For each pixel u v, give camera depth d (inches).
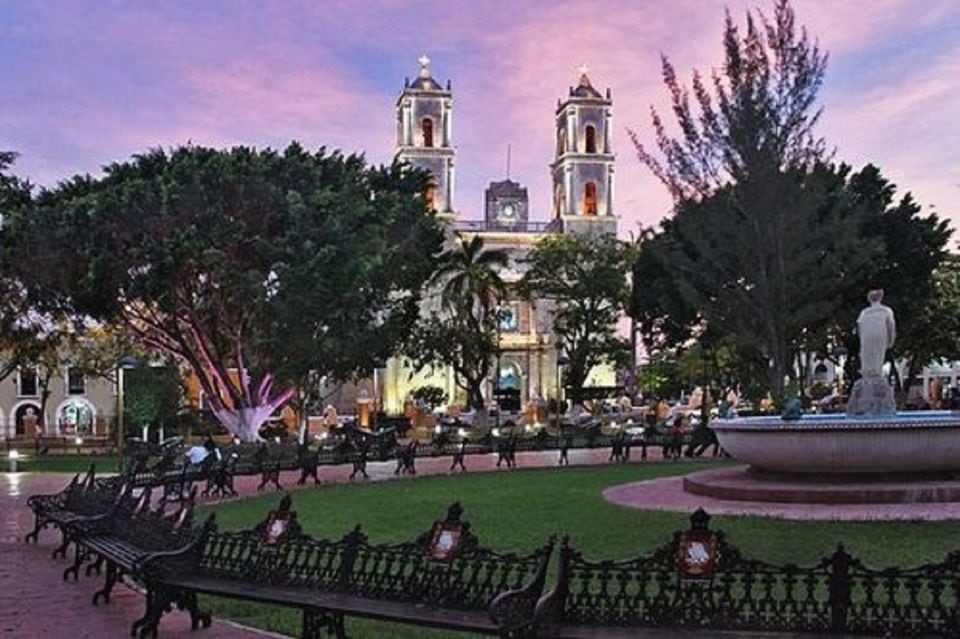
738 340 1386.6
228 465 860.6
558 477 903.7
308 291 1218.0
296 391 1501.0
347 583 293.0
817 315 1213.1
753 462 628.1
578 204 3676.2
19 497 896.9
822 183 1202.6
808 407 1416.1
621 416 2186.3
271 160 1387.8
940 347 1881.2
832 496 557.6
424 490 805.9
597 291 2508.6
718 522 513.3
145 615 340.2
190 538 350.6
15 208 1401.3
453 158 3553.2
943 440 567.5
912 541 436.8
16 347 1752.0
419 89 3548.2
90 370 2020.2
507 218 3710.6
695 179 1185.4
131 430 1845.5
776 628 221.6
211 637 324.5
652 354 2588.6
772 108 1111.6
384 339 1386.6
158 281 1234.6
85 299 1341.0
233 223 1262.3
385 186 1672.0
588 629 230.8
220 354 1417.3
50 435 2480.3
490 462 1177.4
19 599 404.2
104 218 1250.6
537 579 242.7
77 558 462.3
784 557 407.2
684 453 1275.8
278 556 319.3
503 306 2891.2
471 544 269.0
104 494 513.3
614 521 545.6
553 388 3412.9
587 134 3708.2
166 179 1289.4
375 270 1331.2
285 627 333.4
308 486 906.7
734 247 1186.6
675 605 230.2
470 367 2383.1
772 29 1114.7
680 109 1163.3
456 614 259.0
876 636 214.4
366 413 2534.5
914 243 1614.2
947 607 222.1
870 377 676.1
